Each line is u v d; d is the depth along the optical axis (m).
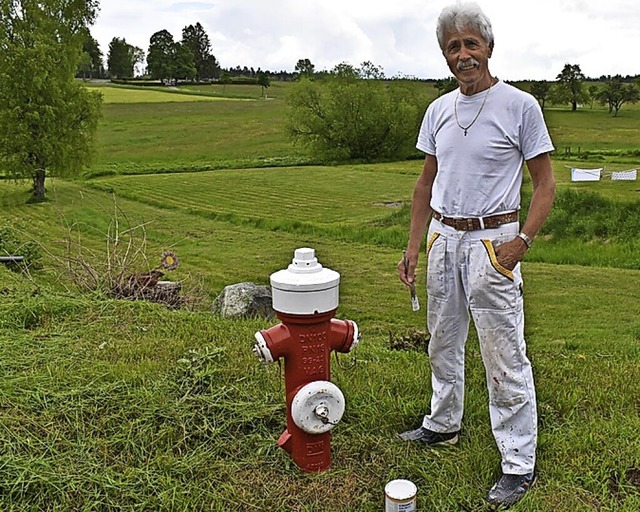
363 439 3.50
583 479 3.13
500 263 2.89
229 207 27.88
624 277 13.73
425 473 3.19
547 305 11.35
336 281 2.96
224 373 4.29
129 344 5.01
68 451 3.33
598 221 17.25
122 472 3.19
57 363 4.52
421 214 3.39
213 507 2.96
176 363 4.52
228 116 72.75
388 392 4.09
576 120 66.06
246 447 3.41
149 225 22.66
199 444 3.45
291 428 3.18
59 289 8.16
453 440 3.51
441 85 54.19
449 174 3.01
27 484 2.98
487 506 2.94
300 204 28.81
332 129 51.09
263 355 2.97
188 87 108.06
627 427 3.67
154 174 41.72
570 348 7.32
